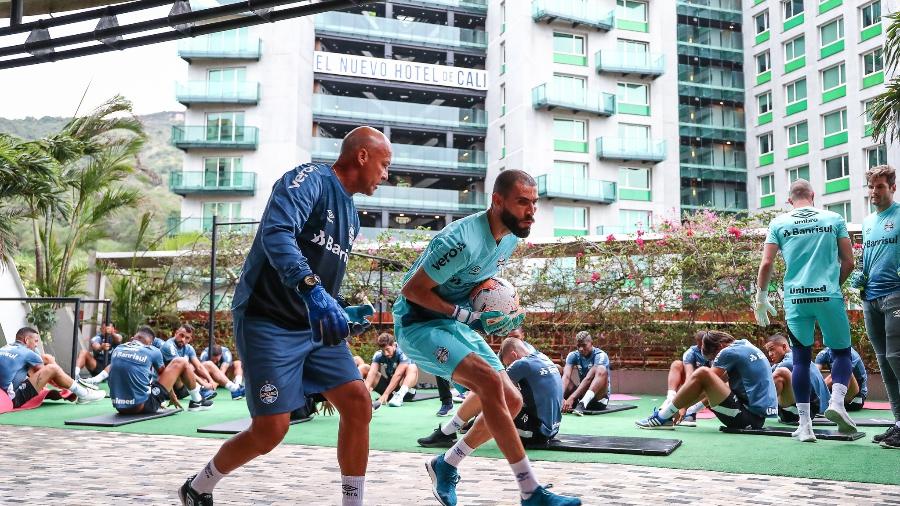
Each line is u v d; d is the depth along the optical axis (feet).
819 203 120.57
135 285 50.06
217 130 115.03
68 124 49.29
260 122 115.34
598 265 37.76
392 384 27.96
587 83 121.60
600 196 117.70
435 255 8.68
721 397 17.78
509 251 9.34
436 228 136.77
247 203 114.62
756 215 36.58
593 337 37.50
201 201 115.96
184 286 49.78
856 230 34.55
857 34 113.39
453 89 134.31
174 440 17.16
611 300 37.17
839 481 11.00
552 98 116.37
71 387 26.78
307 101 121.39
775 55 131.95
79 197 49.85
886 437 14.58
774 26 132.26
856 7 113.50
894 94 22.43
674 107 128.36
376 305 43.70
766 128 134.41
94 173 49.44
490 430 8.25
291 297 7.34
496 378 8.46
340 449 7.63
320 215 7.43
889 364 14.39
